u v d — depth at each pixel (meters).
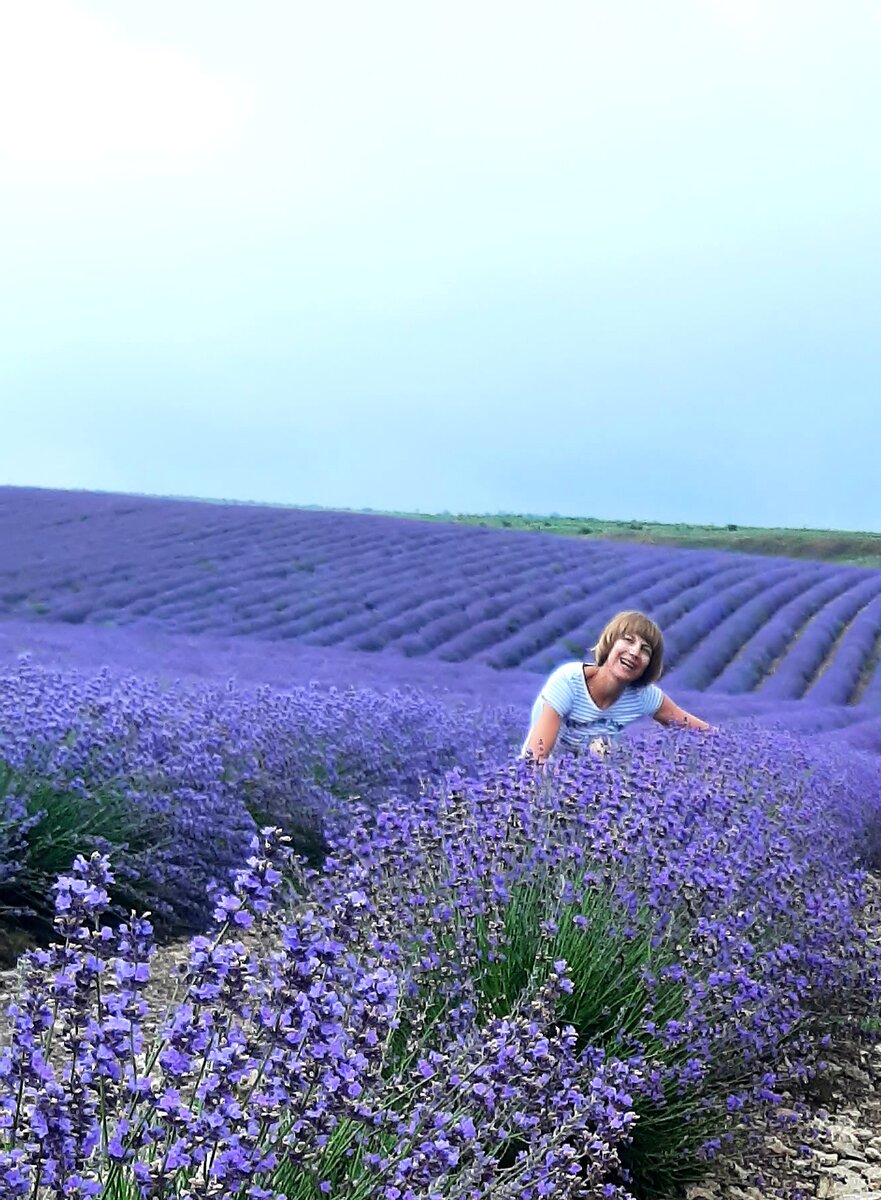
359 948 3.00
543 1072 2.40
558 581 31.36
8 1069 1.78
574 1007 3.11
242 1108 1.90
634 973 3.19
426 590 29.02
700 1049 3.11
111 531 35.25
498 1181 2.25
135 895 4.92
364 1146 2.18
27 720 5.54
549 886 3.42
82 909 1.83
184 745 5.86
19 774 5.13
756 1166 3.15
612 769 4.16
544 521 75.56
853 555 57.94
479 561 33.41
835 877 4.53
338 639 24.17
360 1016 2.10
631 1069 2.79
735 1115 3.19
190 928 5.04
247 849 5.59
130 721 6.20
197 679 9.68
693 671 23.25
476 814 3.71
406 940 3.17
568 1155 2.25
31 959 1.93
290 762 6.39
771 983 3.43
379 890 3.26
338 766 6.79
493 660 23.23
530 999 2.85
